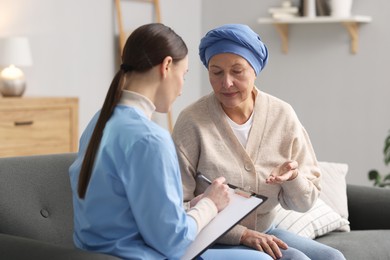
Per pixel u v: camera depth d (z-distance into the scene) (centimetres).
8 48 455
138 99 203
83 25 545
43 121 462
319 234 319
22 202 246
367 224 338
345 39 569
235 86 251
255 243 245
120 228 198
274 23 582
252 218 260
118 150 194
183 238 195
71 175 213
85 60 548
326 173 347
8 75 461
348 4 553
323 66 579
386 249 306
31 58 496
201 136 258
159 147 192
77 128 485
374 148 561
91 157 199
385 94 555
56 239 249
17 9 494
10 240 213
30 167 255
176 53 203
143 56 201
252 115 265
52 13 519
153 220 191
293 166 246
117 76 204
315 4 565
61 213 255
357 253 297
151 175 190
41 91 514
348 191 348
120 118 199
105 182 196
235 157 259
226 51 249
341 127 574
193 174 260
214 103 264
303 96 589
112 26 571
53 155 267
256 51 252
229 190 225
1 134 437
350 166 571
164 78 203
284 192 258
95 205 198
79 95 545
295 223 314
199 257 214
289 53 593
